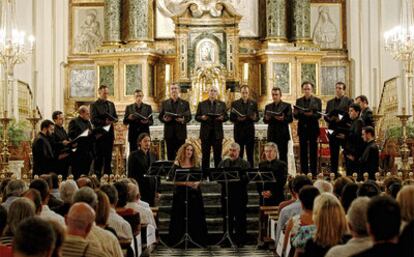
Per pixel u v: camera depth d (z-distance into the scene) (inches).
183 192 505.0
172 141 602.5
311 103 593.0
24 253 158.1
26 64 842.2
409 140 684.7
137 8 869.2
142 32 869.8
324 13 897.5
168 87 842.8
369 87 881.5
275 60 851.4
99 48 863.7
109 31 871.1
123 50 852.0
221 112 600.1
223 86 818.2
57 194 388.2
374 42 884.0
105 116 582.2
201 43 840.3
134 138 606.5
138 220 354.0
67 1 896.3
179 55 839.1
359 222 202.5
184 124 605.0
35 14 863.7
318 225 231.3
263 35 884.6
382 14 876.0
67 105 891.4
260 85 865.5
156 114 835.4
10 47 674.8
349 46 893.8
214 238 546.9
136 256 346.6
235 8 883.4
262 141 773.3
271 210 477.7
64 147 531.2
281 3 868.6
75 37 898.1
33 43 805.9
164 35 885.8
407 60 634.8
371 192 286.0
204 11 840.3
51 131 541.3
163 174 480.1
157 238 504.7
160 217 567.5
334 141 576.1
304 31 872.3
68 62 895.7
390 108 791.1
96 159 585.3
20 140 699.4
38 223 161.0
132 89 850.1
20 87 785.6
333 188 346.6
